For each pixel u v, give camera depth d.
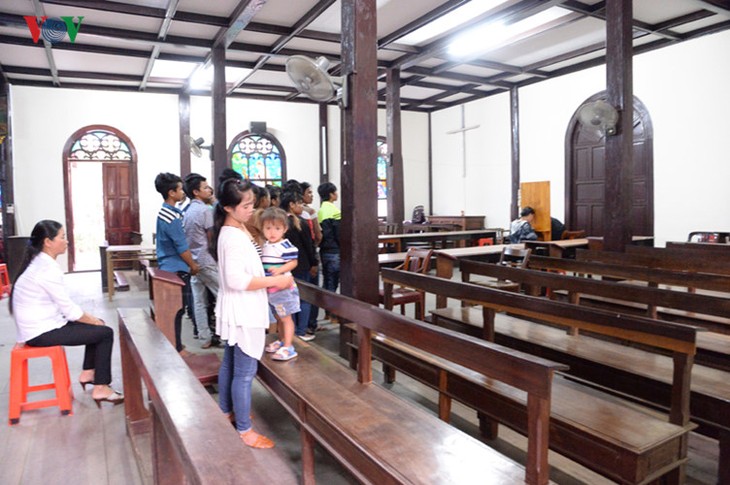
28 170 10.73
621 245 6.19
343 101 4.21
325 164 13.59
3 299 7.73
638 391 2.77
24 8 6.87
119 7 6.88
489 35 8.80
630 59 6.14
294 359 3.10
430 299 7.16
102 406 3.51
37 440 3.03
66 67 10.06
